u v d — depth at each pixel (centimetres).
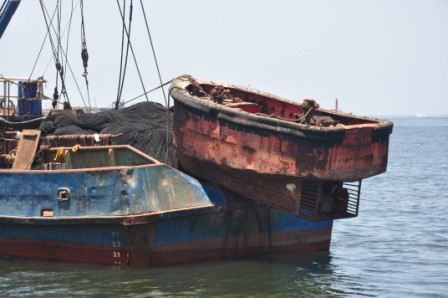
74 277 2012
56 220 2102
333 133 1877
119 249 2067
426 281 2106
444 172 6538
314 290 1950
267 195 2064
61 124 2439
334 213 2062
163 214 2006
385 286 2033
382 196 4562
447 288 2020
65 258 2166
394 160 8531
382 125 2014
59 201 2114
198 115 2083
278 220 2280
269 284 1981
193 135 2103
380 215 3625
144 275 2016
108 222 2030
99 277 2003
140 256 2052
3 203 2203
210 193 2125
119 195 2030
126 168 2025
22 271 2092
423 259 2439
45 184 2134
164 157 2264
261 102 2483
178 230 2067
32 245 2202
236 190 2114
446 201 4231
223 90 2261
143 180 2025
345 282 2058
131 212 2016
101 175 2053
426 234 2997
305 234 2367
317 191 1991
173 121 2195
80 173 2080
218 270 2091
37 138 2334
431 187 5119
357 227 3195
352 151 1944
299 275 2086
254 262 2195
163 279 1986
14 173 2183
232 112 2000
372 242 2778
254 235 2234
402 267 2300
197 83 2359
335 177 1920
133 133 2316
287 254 2317
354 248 2633
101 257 2105
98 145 2286
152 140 2289
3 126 2525
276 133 1928
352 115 2255
